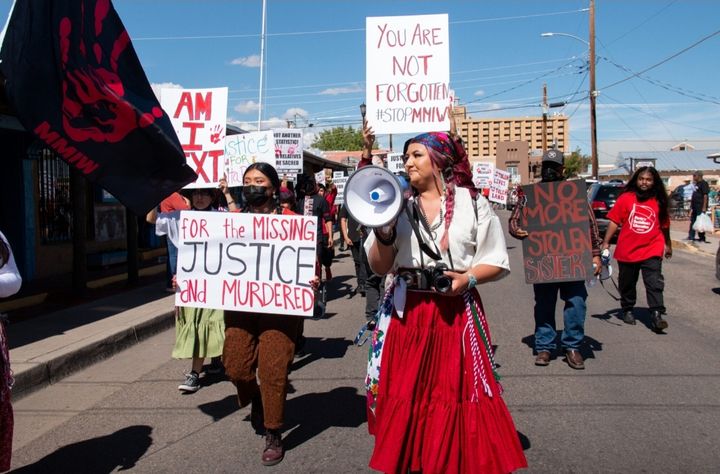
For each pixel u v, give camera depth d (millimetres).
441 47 5898
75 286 9008
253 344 4027
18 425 4586
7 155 10445
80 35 3914
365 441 4117
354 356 6293
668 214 6965
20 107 3590
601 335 6895
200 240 4039
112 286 10539
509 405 4684
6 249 3285
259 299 3926
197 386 5316
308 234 3932
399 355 2867
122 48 4160
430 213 2934
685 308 8461
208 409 4836
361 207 2768
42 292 9266
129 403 5016
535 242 5617
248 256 3982
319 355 6355
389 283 3012
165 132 4137
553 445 3936
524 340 6742
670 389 4980
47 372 5535
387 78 5969
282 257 3949
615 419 4359
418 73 5930
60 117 3766
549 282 5551
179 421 4586
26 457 4004
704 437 4020
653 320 6977
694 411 4484
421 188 2975
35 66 3658
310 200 9078
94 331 6777
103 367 6141
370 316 7297
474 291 2953
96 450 4086
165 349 6832
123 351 6773
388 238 2869
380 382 2883
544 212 5625
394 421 2793
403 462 2785
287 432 4305
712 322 7531
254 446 4086
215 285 3994
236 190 13195
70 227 12117
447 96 5895
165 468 3783
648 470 3566
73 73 3836
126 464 3857
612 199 17484
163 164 4172
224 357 4012
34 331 6824
